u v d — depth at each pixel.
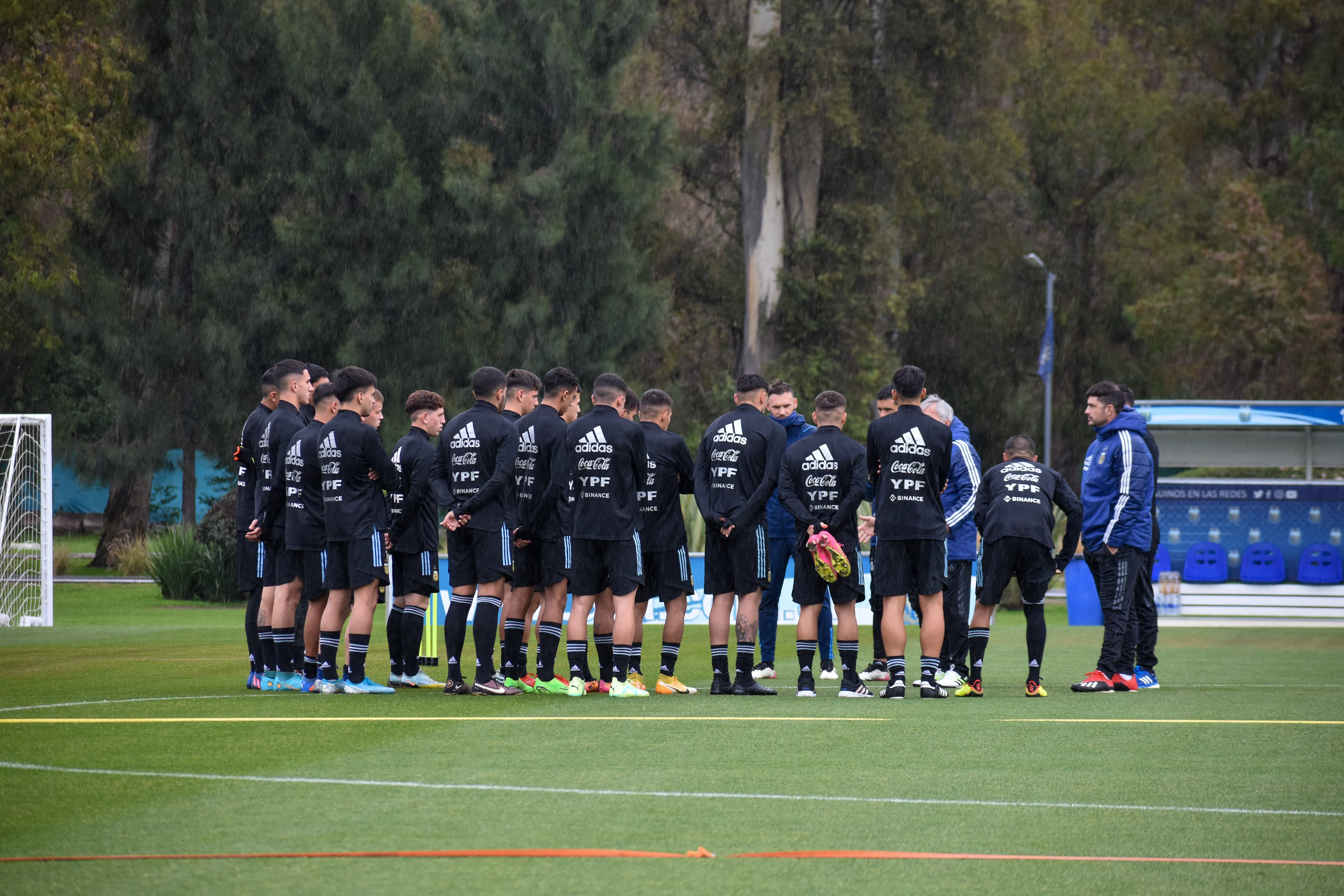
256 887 13.12
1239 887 13.31
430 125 92.12
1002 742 21.50
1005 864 14.08
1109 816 16.27
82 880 13.33
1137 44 128.00
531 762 19.44
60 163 83.75
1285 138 114.06
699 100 107.31
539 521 28.52
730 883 13.30
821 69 93.56
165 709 24.95
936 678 28.19
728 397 99.44
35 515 57.50
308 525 28.02
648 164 92.06
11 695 27.47
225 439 87.50
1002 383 123.12
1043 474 29.34
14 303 88.50
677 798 17.06
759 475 28.52
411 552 29.33
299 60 88.00
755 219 98.88
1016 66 112.88
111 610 61.41
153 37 87.19
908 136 98.25
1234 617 54.25
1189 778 18.62
